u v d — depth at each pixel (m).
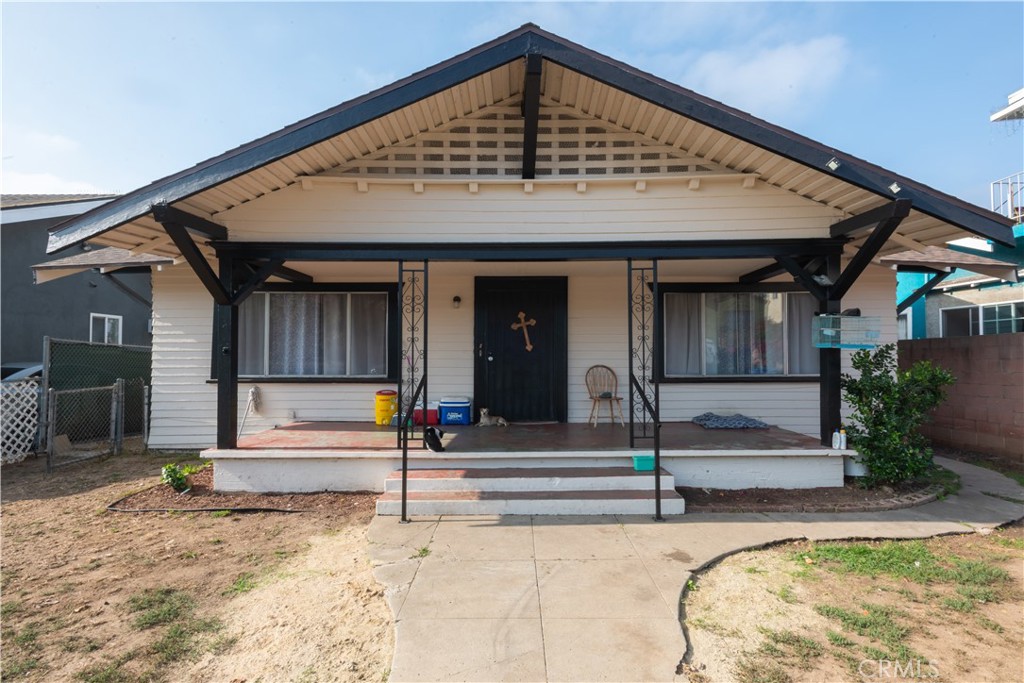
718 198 5.98
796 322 8.11
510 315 7.95
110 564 4.13
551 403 7.91
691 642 2.98
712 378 7.97
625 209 6.03
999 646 2.96
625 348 7.98
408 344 7.95
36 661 2.90
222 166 4.84
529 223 6.04
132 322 14.35
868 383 5.82
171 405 8.11
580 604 3.32
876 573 3.86
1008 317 11.06
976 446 8.19
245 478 5.84
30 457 7.94
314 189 5.95
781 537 4.50
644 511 5.09
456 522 4.85
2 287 11.05
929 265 8.00
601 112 6.21
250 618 3.34
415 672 2.65
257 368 8.03
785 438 6.53
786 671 2.71
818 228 5.87
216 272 7.36
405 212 6.01
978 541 4.52
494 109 6.27
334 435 6.75
